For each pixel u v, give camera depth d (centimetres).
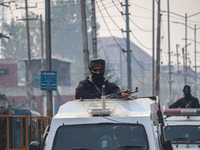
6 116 3164
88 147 1440
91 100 1673
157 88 7562
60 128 1470
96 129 1462
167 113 2764
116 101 1639
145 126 1453
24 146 3478
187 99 3428
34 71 14312
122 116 1472
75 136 1455
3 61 11394
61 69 15738
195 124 2808
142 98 1767
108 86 1803
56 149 1440
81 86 1773
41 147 1460
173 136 2778
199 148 2661
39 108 12644
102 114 1484
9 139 3206
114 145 1441
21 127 3456
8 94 11650
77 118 1479
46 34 4828
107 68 6178
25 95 12050
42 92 12744
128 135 1446
